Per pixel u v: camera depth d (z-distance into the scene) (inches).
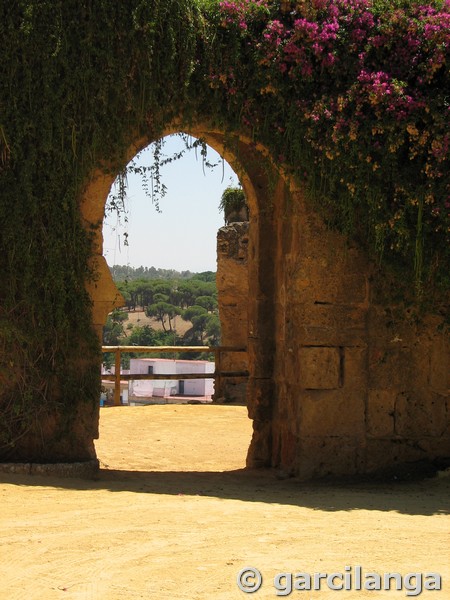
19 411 330.3
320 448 361.1
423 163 343.3
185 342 2025.1
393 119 335.0
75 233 334.0
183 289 2337.6
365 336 366.6
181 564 192.2
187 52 343.3
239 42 349.4
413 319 370.0
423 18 341.4
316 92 351.9
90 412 341.4
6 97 328.5
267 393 410.3
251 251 424.2
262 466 407.2
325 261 361.7
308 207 360.8
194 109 351.6
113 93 339.9
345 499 296.2
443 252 349.7
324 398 361.7
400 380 370.3
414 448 371.2
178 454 459.2
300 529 231.0
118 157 342.3
